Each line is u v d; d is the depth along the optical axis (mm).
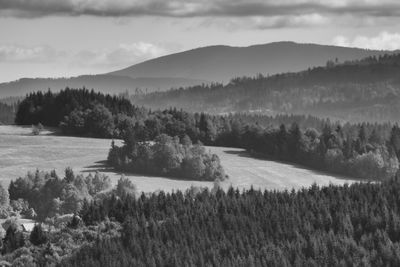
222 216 147625
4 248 139375
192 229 140500
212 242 136000
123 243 137125
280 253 129500
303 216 145500
